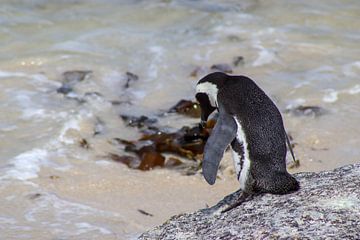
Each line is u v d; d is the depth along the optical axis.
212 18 41.25
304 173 22.86
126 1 43.34
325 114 33.00
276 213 20.36
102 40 38.88
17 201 26.86
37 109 32.81
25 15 41.22
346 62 37.38
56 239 24.86
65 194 27.39
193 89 34.88
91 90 34.50
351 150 30.45
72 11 41.94
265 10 42.34
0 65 36.03
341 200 20.44
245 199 21.53
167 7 42.47
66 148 30.20
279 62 37.22
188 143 30.72
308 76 36.06
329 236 19.00
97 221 25.91
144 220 26.05
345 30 40.66
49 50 37.56
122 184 28.12
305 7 42.75
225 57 37.47
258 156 21.14
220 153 20.66
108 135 31.28
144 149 30.17
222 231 20.20
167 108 33.41
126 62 36.91
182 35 39.59
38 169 28.75
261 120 21.28
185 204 27.03
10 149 29.98
